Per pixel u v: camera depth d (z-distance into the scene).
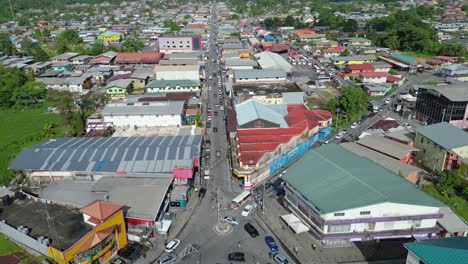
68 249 44.25
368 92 119.06
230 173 71.81
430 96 92.06
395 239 52.16
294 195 55.62
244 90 106.56
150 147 70.56
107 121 91.19
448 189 62.94
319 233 50.19
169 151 69.44
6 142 89.00
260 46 191.25
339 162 60.00
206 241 53.00
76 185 63.47
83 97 111.31
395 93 120.31
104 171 65.44
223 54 166.50
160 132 86.25
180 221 57.59
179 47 182.62
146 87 118.25
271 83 114.31
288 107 93.38
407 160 72.81
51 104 116.50
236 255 49.25
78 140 77.31
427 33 184.75
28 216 53.19
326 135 88.38
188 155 68.44
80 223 50.88
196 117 98.31
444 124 75.88
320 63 163.12
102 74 137.75
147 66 153.50
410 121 97.06
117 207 50.34
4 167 74.50
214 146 83.62
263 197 63.66
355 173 56.06
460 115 87.44
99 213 48.66
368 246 51.44
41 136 90.94
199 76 131.75
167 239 53.47
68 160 68.00
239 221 57.53
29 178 67.38
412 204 48.91
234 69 136.12
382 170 57.75
